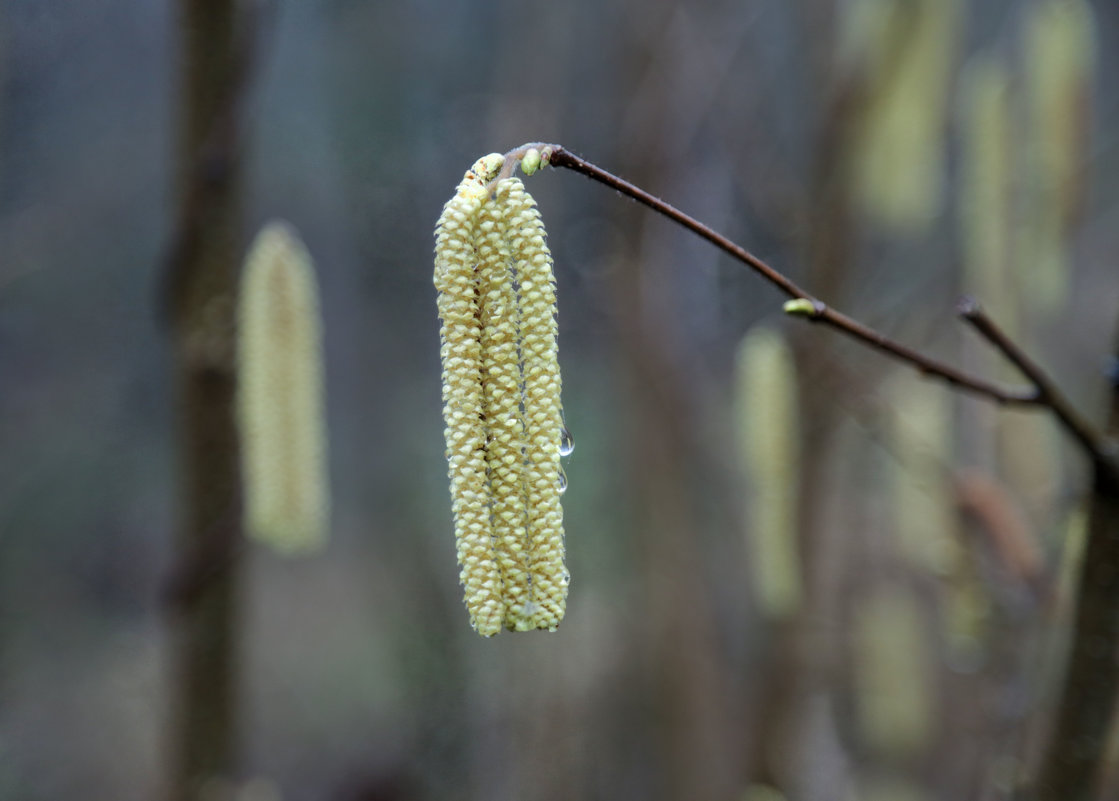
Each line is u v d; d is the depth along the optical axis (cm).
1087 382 559
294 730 788
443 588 768
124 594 873
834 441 414
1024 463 360
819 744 452
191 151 273
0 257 536
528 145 150
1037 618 268
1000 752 271
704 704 524
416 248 753
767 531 357
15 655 817
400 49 727
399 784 693
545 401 147
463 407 147
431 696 712
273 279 273
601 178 153
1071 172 353
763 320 512
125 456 888
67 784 737
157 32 710
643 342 494
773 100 486
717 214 490
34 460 842
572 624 667
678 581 527
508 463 148
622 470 566
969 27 513
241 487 296
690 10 457
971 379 191
